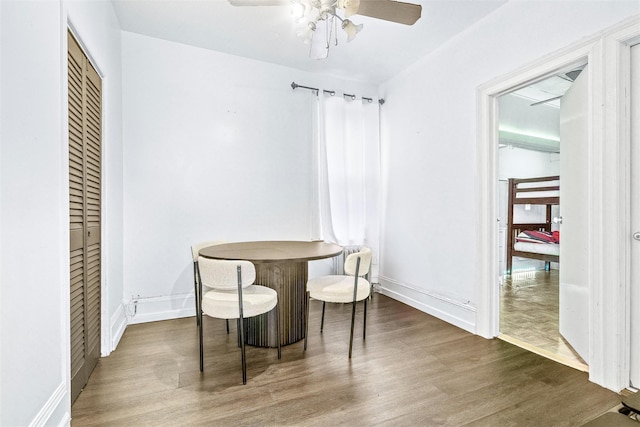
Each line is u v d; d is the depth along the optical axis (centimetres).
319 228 351
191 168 296
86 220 176
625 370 168
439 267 291
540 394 167
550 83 359
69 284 143
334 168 355
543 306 324
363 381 180
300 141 344
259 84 325
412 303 327
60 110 134
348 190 364
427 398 164
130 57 273
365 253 220
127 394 166
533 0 209
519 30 218
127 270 272
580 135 199
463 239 265
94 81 192
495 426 142
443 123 287
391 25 257
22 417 103
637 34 157
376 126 375
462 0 224
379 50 298
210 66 304
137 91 276
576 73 329
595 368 177
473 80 255
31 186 111
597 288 176
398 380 181
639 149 164
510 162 504
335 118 355
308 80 348
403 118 343
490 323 244
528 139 488
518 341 236
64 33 138
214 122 306
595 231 177
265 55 313
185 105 294
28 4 110
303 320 243
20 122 104
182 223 293
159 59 284
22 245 104
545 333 252
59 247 131
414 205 325
